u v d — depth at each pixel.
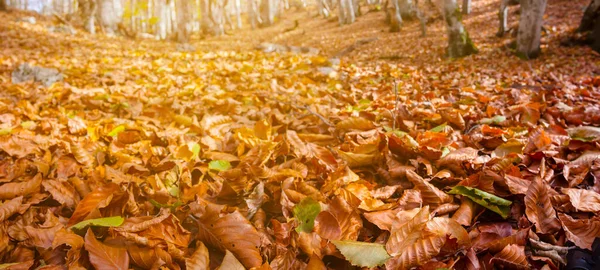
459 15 10.40
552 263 1.45
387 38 16.58
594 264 1.42
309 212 1.68
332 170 2.18
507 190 1.94
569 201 1.80
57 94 4.44
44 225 1.66
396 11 18.22
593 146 2.35
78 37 16.06
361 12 28.45
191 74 6.56
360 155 2.25
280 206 1.93
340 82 5.47
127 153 2.56
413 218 1.55
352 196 1.81
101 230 1.65
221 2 30.30
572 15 14.07
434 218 1.57
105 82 5.65
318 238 1.58
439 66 8.62
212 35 27.73
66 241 1.47
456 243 1.51
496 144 2.57
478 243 1.58
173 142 2.74
